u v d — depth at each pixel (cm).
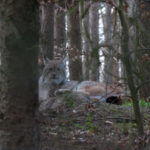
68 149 671
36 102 515
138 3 704
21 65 491
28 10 498
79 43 1680
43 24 1401
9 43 489
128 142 701
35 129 514
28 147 501
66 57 1288
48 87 1172
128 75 616
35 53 511
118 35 613
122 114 880
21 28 492
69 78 1705
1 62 502
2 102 502
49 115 709
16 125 496
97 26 2394
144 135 700
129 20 525
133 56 685
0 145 504
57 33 1786
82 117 829
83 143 716
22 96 494
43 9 1450
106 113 872
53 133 758
